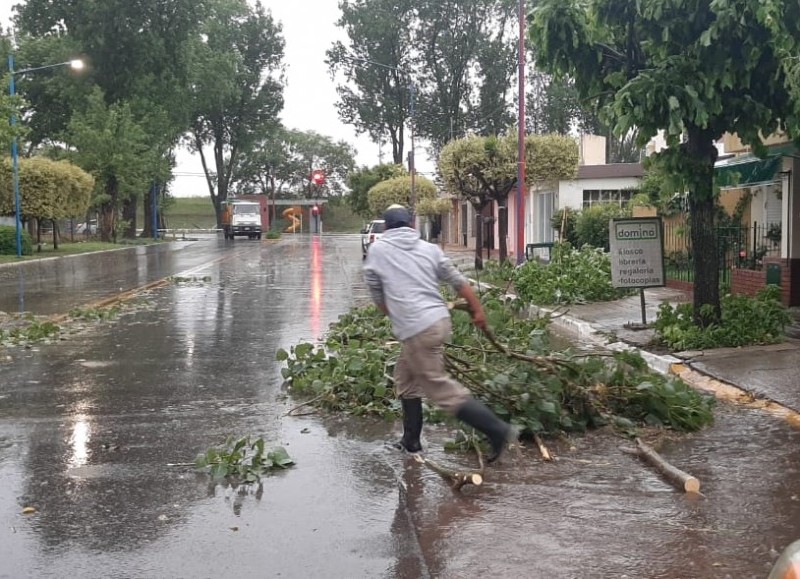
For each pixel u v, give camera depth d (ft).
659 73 29.07
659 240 39.11
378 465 19.22
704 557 13.96
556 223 89.76
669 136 29.94
